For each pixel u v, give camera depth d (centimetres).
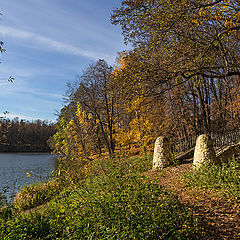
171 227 396
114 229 385
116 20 982
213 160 904
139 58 1072
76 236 407
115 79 1145
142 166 1162
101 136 2564
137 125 1638
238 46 1232
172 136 1934
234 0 979
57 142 1778
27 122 8625
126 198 494
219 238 396
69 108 2398
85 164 999
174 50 1041
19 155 5475
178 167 1030
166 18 914
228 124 1722
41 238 464
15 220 562
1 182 1803
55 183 865
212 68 1123
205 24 1073
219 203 548
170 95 1895
